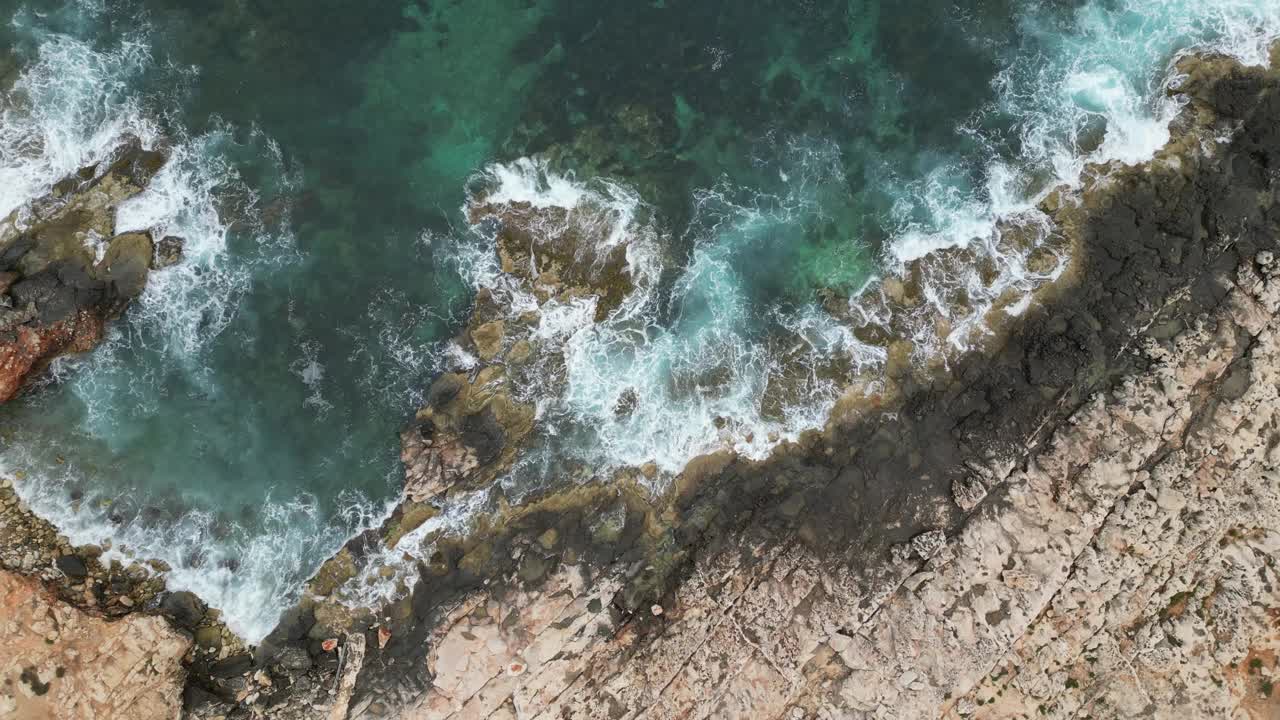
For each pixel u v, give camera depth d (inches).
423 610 1128.2
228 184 1154.0
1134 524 1110.4
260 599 1122.7
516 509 1158.3
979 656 1087.6
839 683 1084.5
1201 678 1093.1
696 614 1107.9
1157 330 1162.6
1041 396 1163.3
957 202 1246.9
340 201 1175.6
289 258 1161.4
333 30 1191.6
